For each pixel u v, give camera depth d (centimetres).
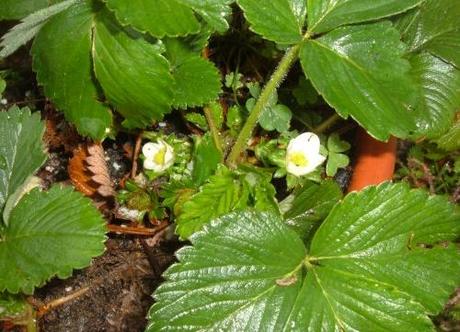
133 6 18
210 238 19
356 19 19
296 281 19
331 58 19
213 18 18
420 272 19
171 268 18
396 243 19
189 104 22
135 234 24
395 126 19
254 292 18
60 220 19
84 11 20
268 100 23
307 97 25
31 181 25
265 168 22
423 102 22
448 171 26
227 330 18
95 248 19
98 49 20
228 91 27
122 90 20
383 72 19
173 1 18
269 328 18
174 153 23
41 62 20
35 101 27
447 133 24
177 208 21
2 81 25
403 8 19
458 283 19
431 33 23
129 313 23
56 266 19
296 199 22
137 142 24
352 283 19
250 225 19
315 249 19
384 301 18
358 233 19
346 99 19
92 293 23
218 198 21
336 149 24
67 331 22
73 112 21
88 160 23
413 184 26
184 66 22
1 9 22
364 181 23
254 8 19
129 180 23
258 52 27
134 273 23
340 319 18
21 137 21
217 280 18
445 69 22
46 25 20
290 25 20
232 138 25
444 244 20
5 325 22
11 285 19
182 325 18
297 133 24
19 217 20
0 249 20
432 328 18
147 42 19
